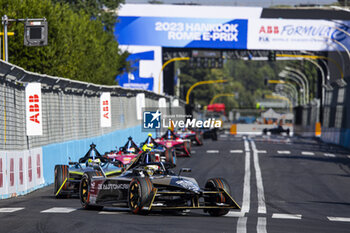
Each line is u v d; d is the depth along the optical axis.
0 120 63.28
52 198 60.09
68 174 59.69
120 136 137.00
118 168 60.34
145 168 47.66
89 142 102.12
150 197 42.53
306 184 78.31
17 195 62.59
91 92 111.38
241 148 157.12
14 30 134.50
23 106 71.31
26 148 71.62
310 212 51.75
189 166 104.56
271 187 73.88
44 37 97.31
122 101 149.50
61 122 88.38
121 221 40.34
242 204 57.03
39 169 71.38
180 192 43.44
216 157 126.31
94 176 49.41
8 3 135.38
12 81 67.81
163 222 40.06
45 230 36.16
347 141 174.38
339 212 52.62
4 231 35.72
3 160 59.41
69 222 39.69
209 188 46.25
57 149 80.25
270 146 168.88
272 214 48.84
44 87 80.31
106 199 47.69
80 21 191.12
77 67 165.62
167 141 127.88
